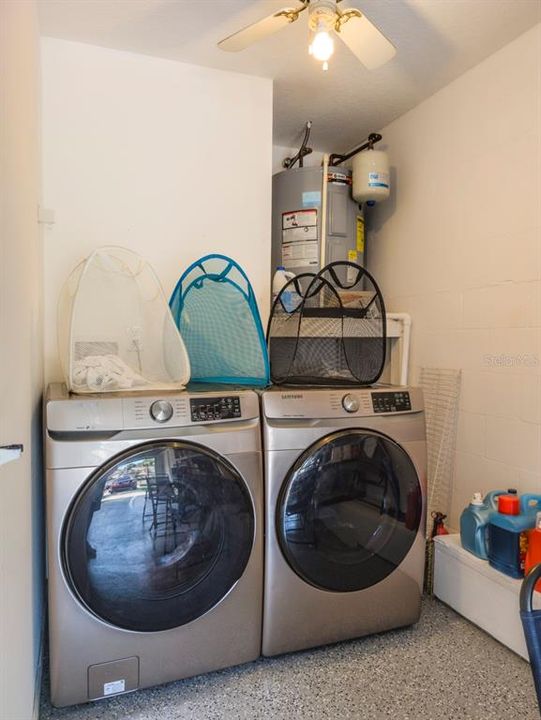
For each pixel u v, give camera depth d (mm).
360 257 2996
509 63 2178
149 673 1529
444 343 2596
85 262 1920
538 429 2039
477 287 2373
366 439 1792
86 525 1420
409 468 1871
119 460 1458
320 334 2078
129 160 2293
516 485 2137
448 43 2168
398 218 2982
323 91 2619
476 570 1947
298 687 1603
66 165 2197
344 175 2889
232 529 1607
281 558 1681
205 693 1572
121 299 2008
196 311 2195
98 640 1461
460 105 2469
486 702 1540
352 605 1793
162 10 1958
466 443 2422
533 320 2072
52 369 2178
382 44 1733
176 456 1525
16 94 1156
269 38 2141
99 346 1946
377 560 1830
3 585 978
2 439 974
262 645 1687
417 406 1922
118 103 2268
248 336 2029
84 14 1981
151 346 2031
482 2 1888
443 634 1904
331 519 1753
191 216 2402
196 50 2258
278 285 2557
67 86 2188
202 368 2152
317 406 1753
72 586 1417
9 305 1053
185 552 1550
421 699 1552
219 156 2441
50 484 1402
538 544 1754
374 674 1668
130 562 1481
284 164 3268
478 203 2367
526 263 2107
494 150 2270
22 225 1232
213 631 1604
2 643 970
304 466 1692
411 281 2865
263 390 1793
